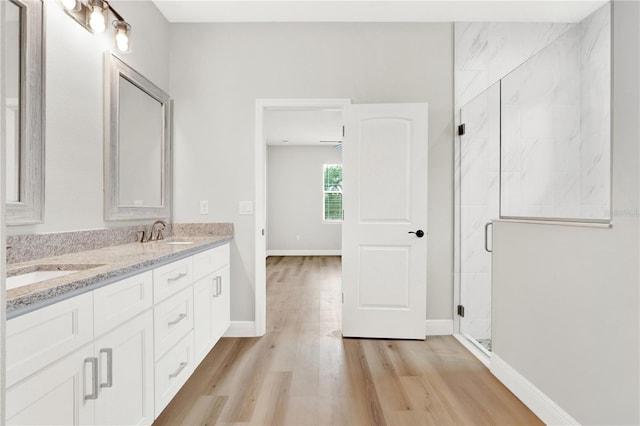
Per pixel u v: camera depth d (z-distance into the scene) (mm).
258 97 3020
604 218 1441
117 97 2195
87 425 1173
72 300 1104
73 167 1851
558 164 1728
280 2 2730
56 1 1737
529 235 1940
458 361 2506
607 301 1412
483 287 2936
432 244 3025
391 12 2865
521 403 1966
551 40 3004
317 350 2699
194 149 3021
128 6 2395
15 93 1495
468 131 2902
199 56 3020
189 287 2061
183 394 2051
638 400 1278
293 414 1854
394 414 1855
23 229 1538
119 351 1365
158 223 2742
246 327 3021
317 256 8430
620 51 1375
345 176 2943
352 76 3018
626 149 1335
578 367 1569
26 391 937
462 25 3002
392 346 2779
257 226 3020
